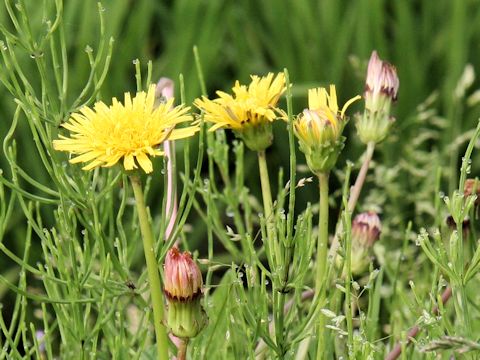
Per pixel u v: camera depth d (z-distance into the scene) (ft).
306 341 2.23
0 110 3.97
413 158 3.31
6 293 3.72
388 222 3.11
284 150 4.13
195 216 3.92
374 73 2.27
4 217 2.25
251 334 2.21
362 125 2.28
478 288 2.47
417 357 2.26
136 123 2.06
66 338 2.27
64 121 2.18
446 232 2.26
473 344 1.96
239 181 2.45
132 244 2.31
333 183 4.07
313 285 2.50
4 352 2.23
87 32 4.21
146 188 2.20
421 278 2.76
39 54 2.17
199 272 2.07
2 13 4.07
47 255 2.23
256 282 2.20
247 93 2.23
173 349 2.20
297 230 2.12
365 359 2.08
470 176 4.13
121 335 2.21
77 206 2.18
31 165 3.93
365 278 2.64
